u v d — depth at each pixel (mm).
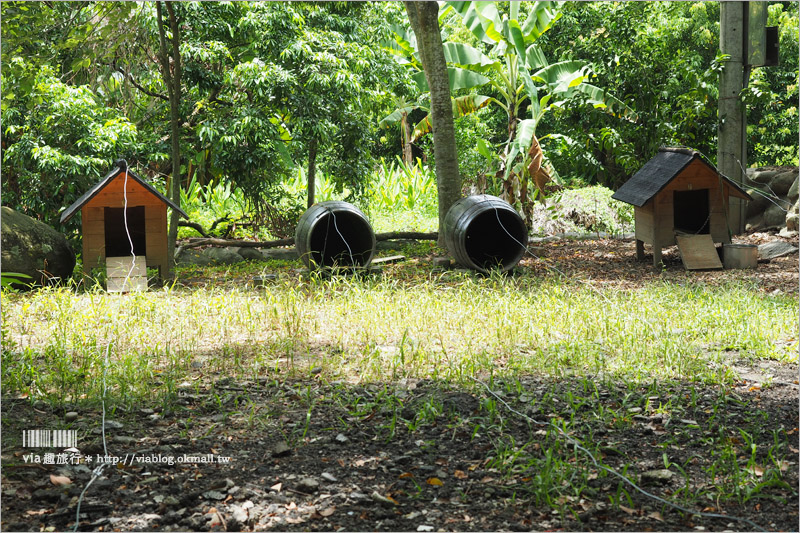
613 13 16172
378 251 13117
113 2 11891
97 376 5461
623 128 15109
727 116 13617
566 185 18969
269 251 12922
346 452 4262
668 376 5520
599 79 15773
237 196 15703
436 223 16344
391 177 18812
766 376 5574
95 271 9617
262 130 12844
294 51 12742
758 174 13812
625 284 9375
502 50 14484
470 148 20281
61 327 6973
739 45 13531
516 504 3623
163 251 10023
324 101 13383
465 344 6461
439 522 3461
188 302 8297
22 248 9555
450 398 5082
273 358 6129
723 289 8477
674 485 3830
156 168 15430
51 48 12242
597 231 14289
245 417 4777
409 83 16953
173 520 3477
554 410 4738
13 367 5590
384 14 17188
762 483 3662
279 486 3812
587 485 3811
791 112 21984
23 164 11914
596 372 5617
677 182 10555
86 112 12500
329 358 6102
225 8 13375
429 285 8938
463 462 4109
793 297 8172
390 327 7062
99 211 9648
